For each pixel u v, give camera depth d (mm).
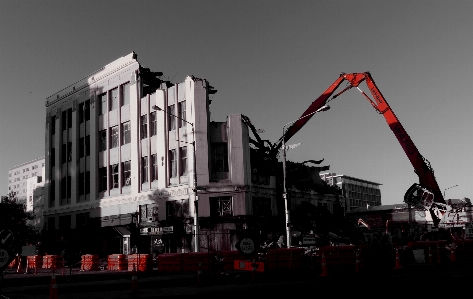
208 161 38844
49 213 52656
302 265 23891
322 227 43188
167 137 41250
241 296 13930
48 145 54625
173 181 40344
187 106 40250
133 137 43812
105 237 44375
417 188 37188
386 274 19703
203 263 24781
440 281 15273
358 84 41156
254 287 15812
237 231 37562
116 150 45875
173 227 38531
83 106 50469
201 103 39812
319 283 16500
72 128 51250
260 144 42938
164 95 42094
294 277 19812
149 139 42594
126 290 16797
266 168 42344
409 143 38031
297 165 48281
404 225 38281
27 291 17344
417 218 40781
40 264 36438
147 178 42500
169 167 40906
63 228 50375
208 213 37812
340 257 22891
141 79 44594
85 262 31875
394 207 63156
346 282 16484
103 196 46281
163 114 41656
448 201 42312
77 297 14344
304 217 43531
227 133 39750
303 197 47188
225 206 38406
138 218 41938
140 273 25844
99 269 31719
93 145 47875
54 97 54656
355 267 22422
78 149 50375
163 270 26000
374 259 24219
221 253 26828
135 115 44000
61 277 24484
